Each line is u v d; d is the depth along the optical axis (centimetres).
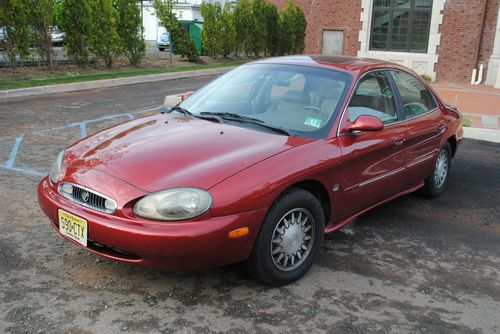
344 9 2086
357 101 412
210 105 437
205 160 324
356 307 325
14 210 465
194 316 305
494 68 1773
